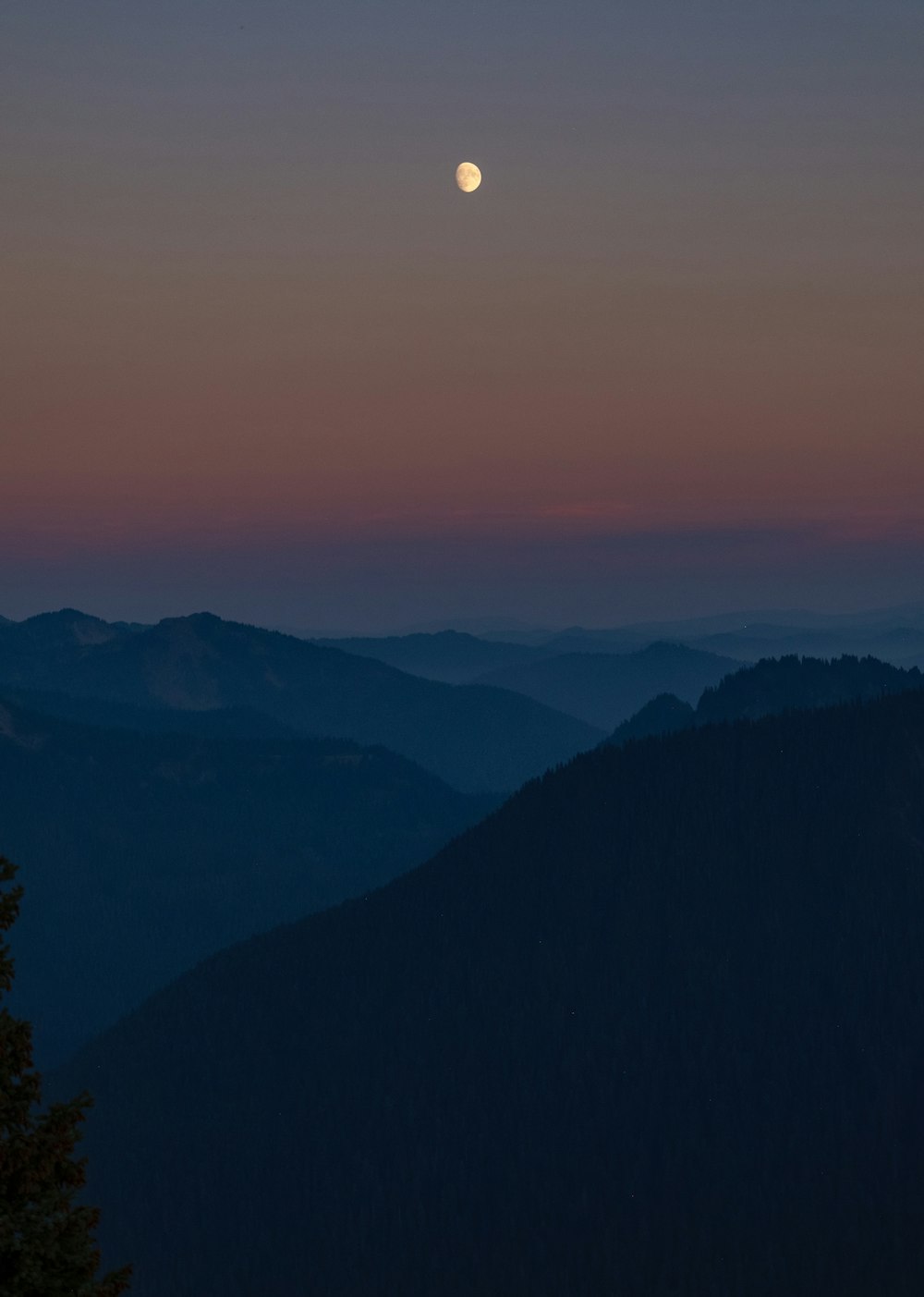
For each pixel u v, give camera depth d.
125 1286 93.75
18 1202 91.19
